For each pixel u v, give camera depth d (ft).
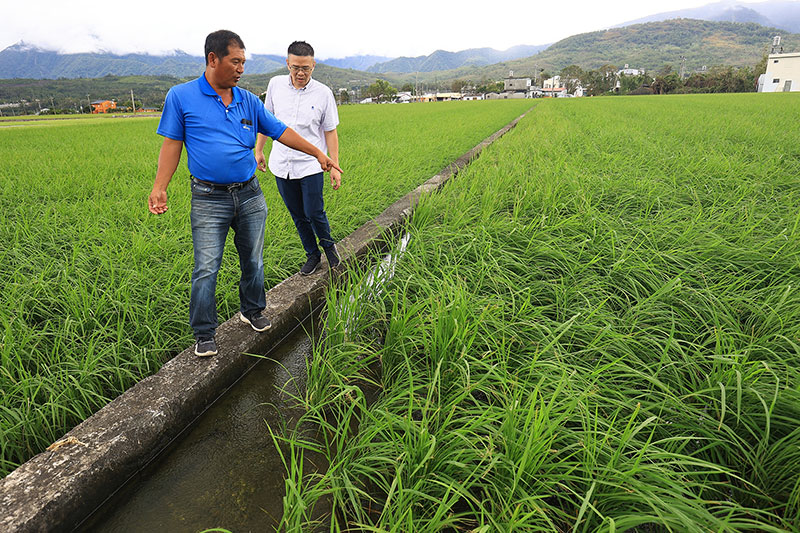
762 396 6.44
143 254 12.53
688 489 5.57
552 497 5.90
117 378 8.44
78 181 22.80
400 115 82.17
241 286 9.52
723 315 8.80
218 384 8.55
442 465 5.99
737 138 33.09
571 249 12.19
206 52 7.36
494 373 7.13
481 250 12.16
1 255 12.20
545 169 20.40
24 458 6.87
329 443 7.43
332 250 12.91
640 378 7.69
